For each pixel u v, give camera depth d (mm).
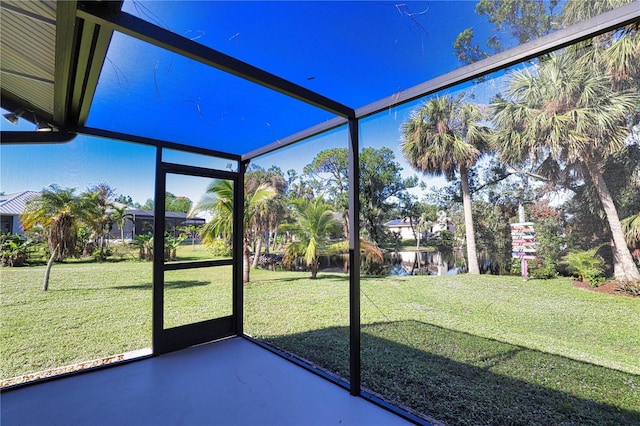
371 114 2375
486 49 1641
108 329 3271
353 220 2436
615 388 1632
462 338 2266
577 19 1542
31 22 1364
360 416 2127
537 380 1895
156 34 1387
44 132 2615
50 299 3041
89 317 3197
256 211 4160
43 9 1255
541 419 1840
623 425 1591
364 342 2846
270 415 2141
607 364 1670
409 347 2539
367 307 2910
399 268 2734
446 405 2182
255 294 4023
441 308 2426
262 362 3035
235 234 3885
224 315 3754
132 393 2432
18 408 2223
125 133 3012
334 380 2648
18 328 2871
